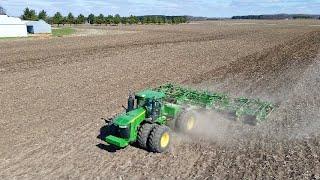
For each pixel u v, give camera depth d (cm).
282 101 1852
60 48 4488
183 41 5391
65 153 1257
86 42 5419
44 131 1455
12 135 1414
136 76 2542
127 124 1192
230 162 1192
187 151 1274
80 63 3155
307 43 4653
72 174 1116
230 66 2886
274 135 1411
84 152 1264
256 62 3050
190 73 2627
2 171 1134
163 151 1262
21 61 3319
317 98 1884
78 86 2236
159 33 8025
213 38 6009
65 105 1814
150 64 3064
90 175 1110
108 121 1566
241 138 1388
